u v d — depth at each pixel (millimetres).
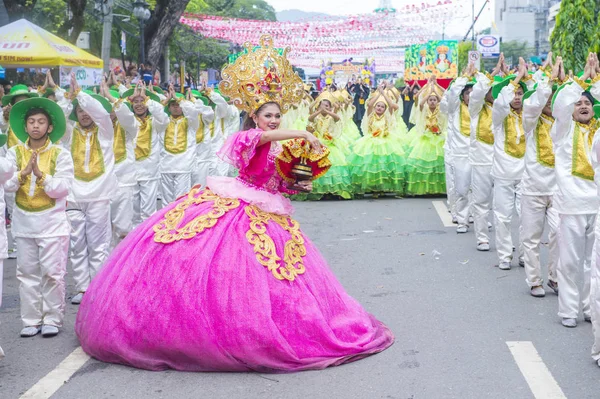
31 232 6504
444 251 10070
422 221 12508
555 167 6727
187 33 42375
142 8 24031
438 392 5199
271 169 6000
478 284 8273
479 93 9523
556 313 7129
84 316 5973
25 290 6660
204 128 12359
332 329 5812
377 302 7586
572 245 6613
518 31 115562
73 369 5707
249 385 5328
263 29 31297
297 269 5770
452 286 8203
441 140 15055
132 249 5836
